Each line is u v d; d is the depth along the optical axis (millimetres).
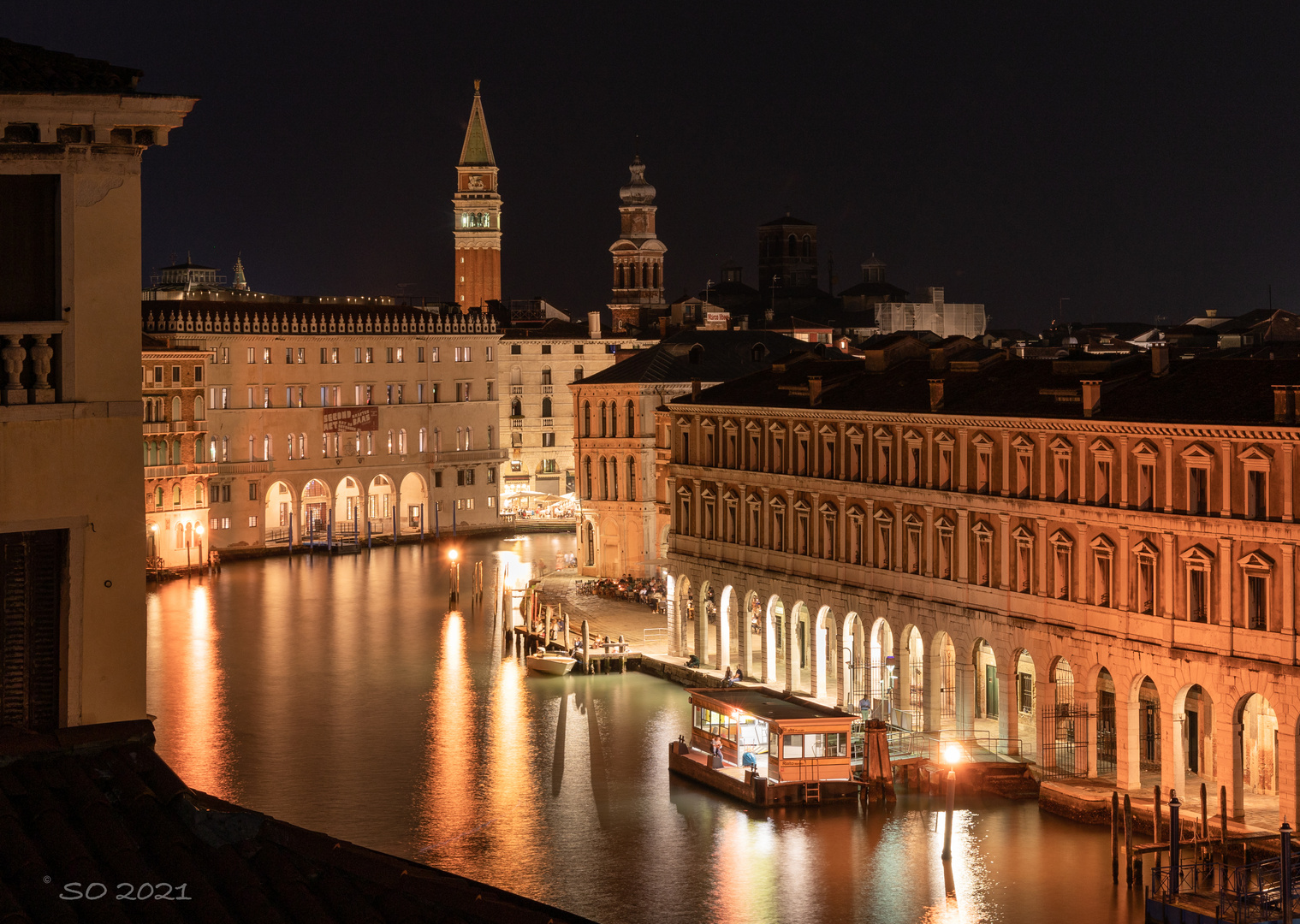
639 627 127250
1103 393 76938
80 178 23406
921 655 88562
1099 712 78375
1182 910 58844
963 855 70375
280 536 196750
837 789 80062
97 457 23672
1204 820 65000
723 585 107312
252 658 120625
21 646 23672
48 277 23531
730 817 77938
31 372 23547
